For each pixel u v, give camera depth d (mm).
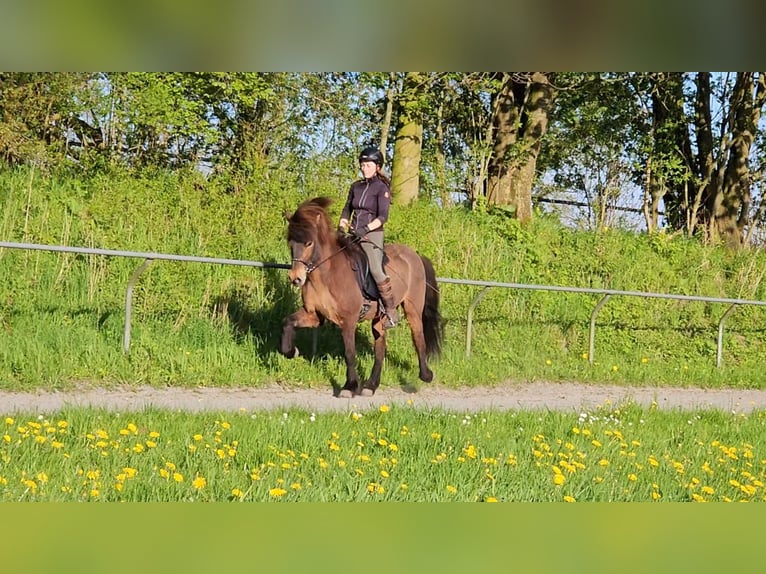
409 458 7398
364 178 10859
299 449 7461
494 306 15992
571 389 13492
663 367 15906
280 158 17562
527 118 20953
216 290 13789
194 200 15422
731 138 23297
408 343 13961
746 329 18250
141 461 6656
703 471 7949
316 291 10406
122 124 16578
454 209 18969
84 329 12148
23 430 7207
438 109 20859
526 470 7234
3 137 14930
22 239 13648
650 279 18438
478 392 12586
